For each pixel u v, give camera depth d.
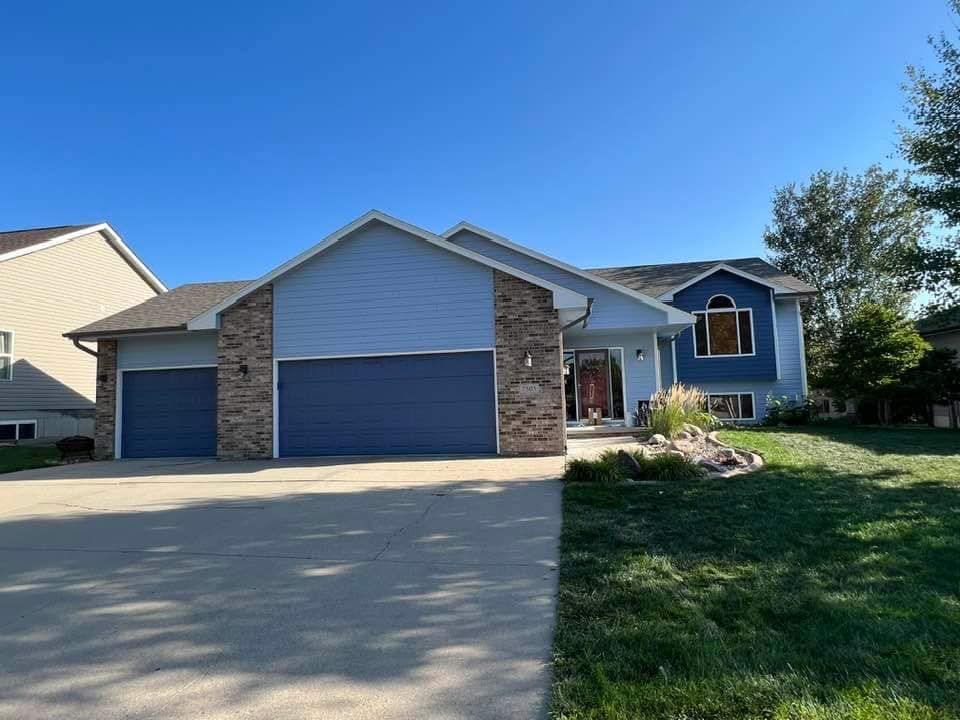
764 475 8.80
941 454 10.98
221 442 13.42
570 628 3.77
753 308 19.62
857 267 30.45
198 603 4.46
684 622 3.78
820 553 5.12
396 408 13.00
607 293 16.59
